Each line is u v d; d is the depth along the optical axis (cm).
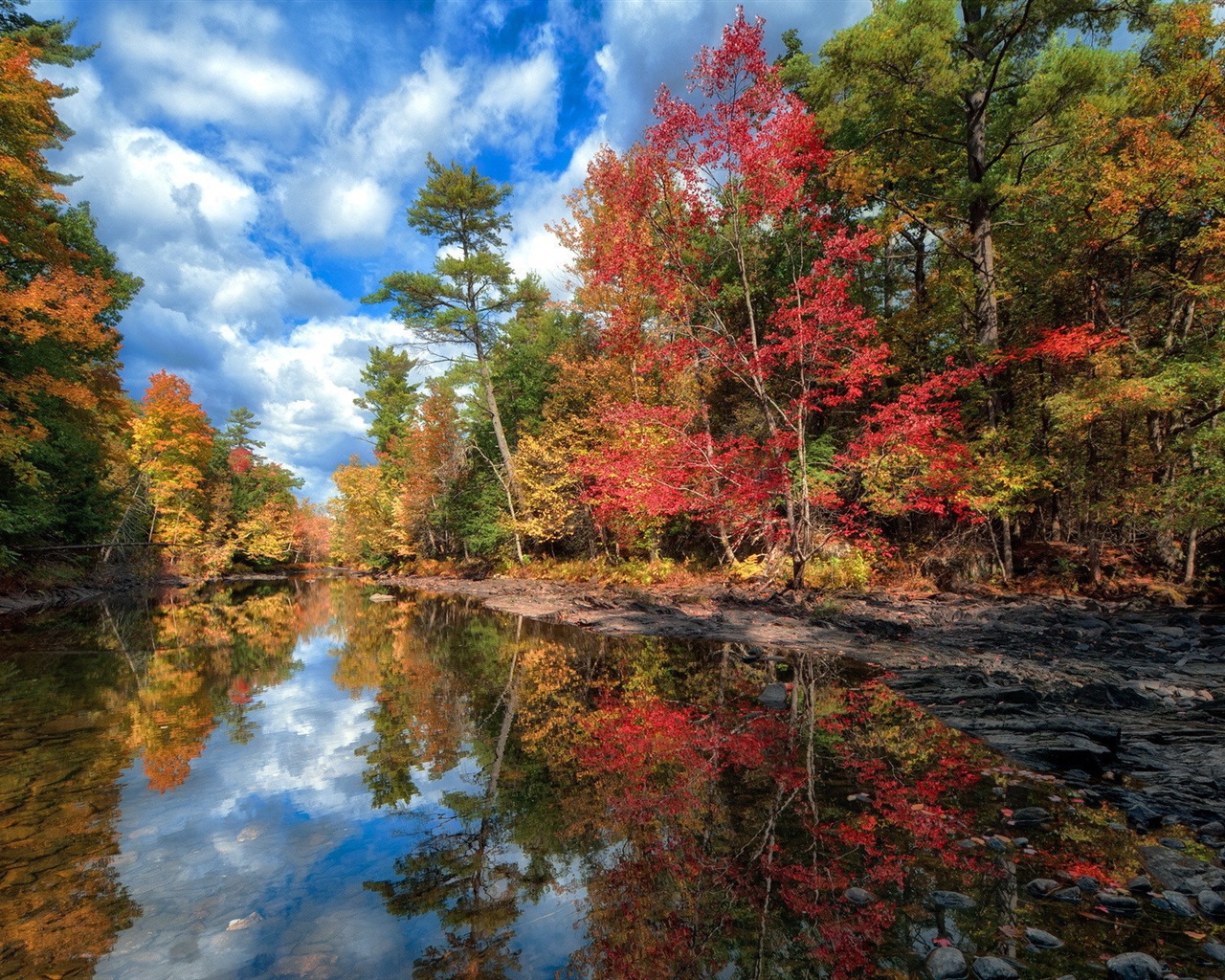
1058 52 1424
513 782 413
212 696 689
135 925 241
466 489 3309
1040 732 499
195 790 402
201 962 217
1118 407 1161
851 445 1313
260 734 534
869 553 1529
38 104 1556
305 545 7175
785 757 459
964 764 441
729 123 1201
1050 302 1515
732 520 1566
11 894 268
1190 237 1221
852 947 226
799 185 1283
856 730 529
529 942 233
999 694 603
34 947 224
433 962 218
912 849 308
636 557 2286
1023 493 1416
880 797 378
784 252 1889
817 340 1243
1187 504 1136
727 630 1115
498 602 1870
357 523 5203
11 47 1538
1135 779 407
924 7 1388
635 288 1702
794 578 1399
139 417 3756
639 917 250
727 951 225
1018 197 1464
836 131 1625
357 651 1026
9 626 1434
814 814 353
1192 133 1220
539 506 2547
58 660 948
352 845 321
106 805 376
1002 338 1612
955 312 1705
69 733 538
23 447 1584
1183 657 777
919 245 1966
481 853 311
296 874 289
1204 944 225
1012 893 264
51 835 332
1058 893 262
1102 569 1365
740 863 295
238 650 1053
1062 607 1143
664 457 1463
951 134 1698
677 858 302
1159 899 258
